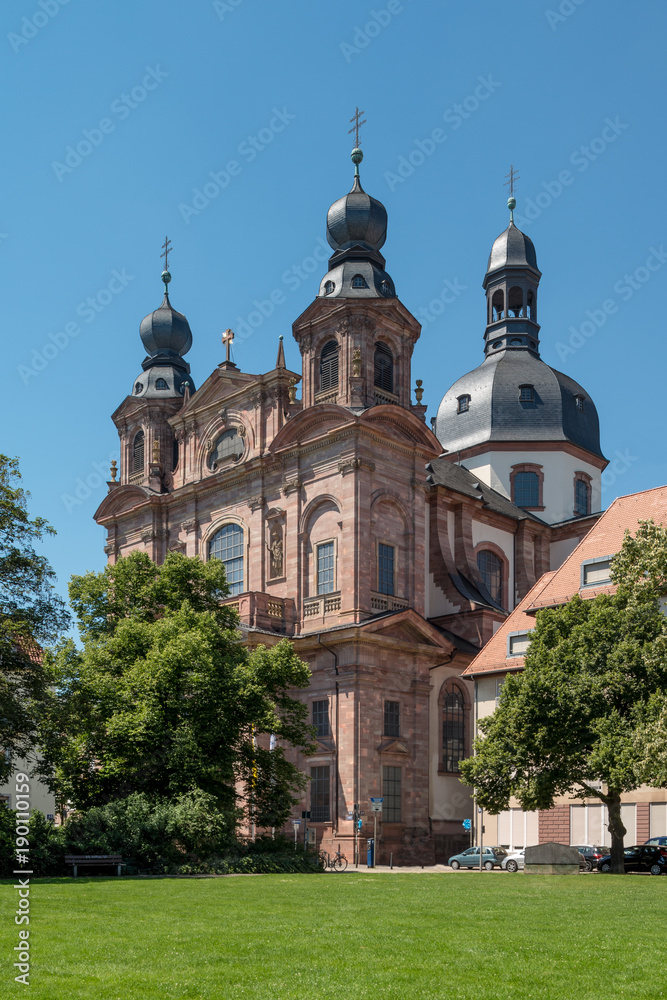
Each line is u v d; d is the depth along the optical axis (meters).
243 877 33.62
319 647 53.72
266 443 61.22
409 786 53.03
